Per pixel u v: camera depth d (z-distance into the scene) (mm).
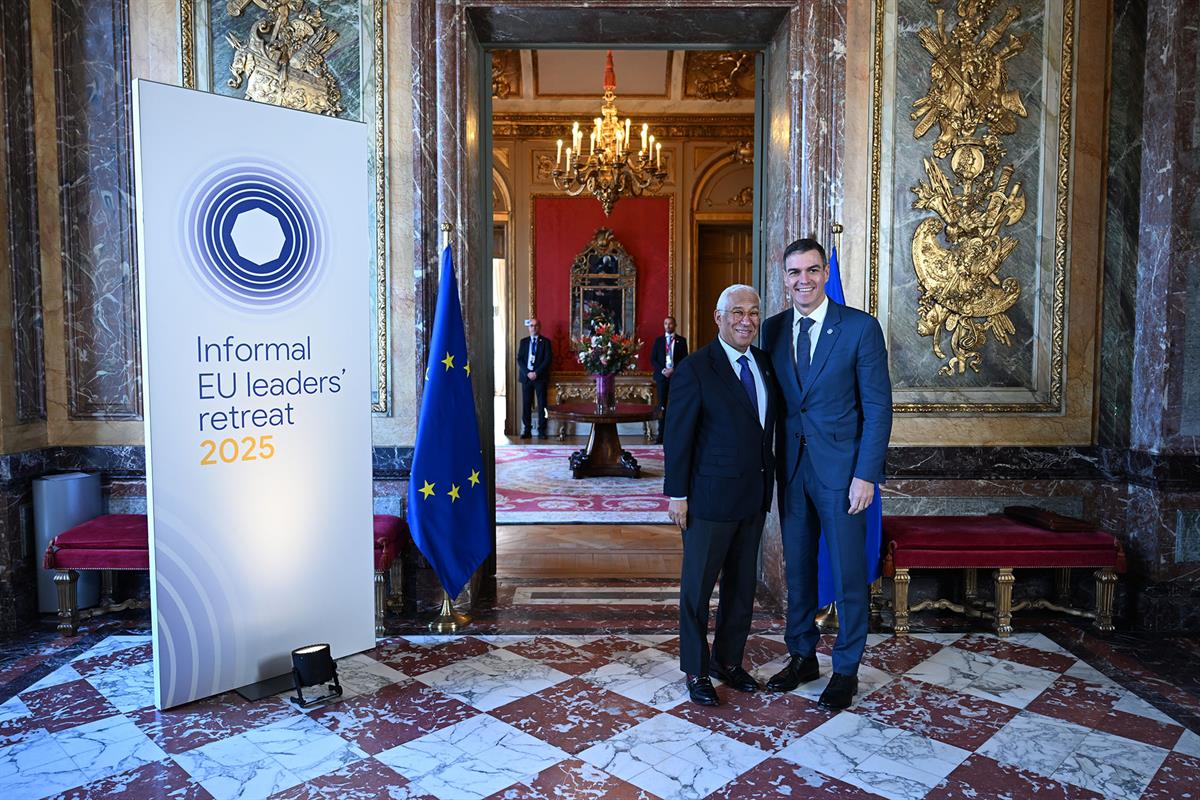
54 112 4465
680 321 12156
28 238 4426
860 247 4629
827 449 3350
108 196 4512
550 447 11141
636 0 4438
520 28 4746
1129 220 4504
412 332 4629
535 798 2619
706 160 11898
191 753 2906
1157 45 4273
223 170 3215
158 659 3195
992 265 4633
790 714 3240
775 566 4727
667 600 4727
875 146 4582
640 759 2869
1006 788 2686
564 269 12156
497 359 17094
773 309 4926
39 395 4500
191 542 3240
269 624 3502
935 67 4574
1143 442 4398
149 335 3066
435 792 2650
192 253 3154
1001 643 4059
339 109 4555
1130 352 4547
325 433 3623
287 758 2875
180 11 4422
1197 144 4180
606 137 9250
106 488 4578
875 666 3746
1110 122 4531
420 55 4453
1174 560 4266
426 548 4125
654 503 7395
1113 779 2744
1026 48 4578
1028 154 4613
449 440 4223
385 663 3771
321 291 3566
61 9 4441
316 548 3631
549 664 3764
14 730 3082
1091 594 4609
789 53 4551
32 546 4379
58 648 3951
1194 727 3135
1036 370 4676
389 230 4598
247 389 3352
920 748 2959
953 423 4672
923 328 4652
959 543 4090
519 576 5211
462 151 4512
